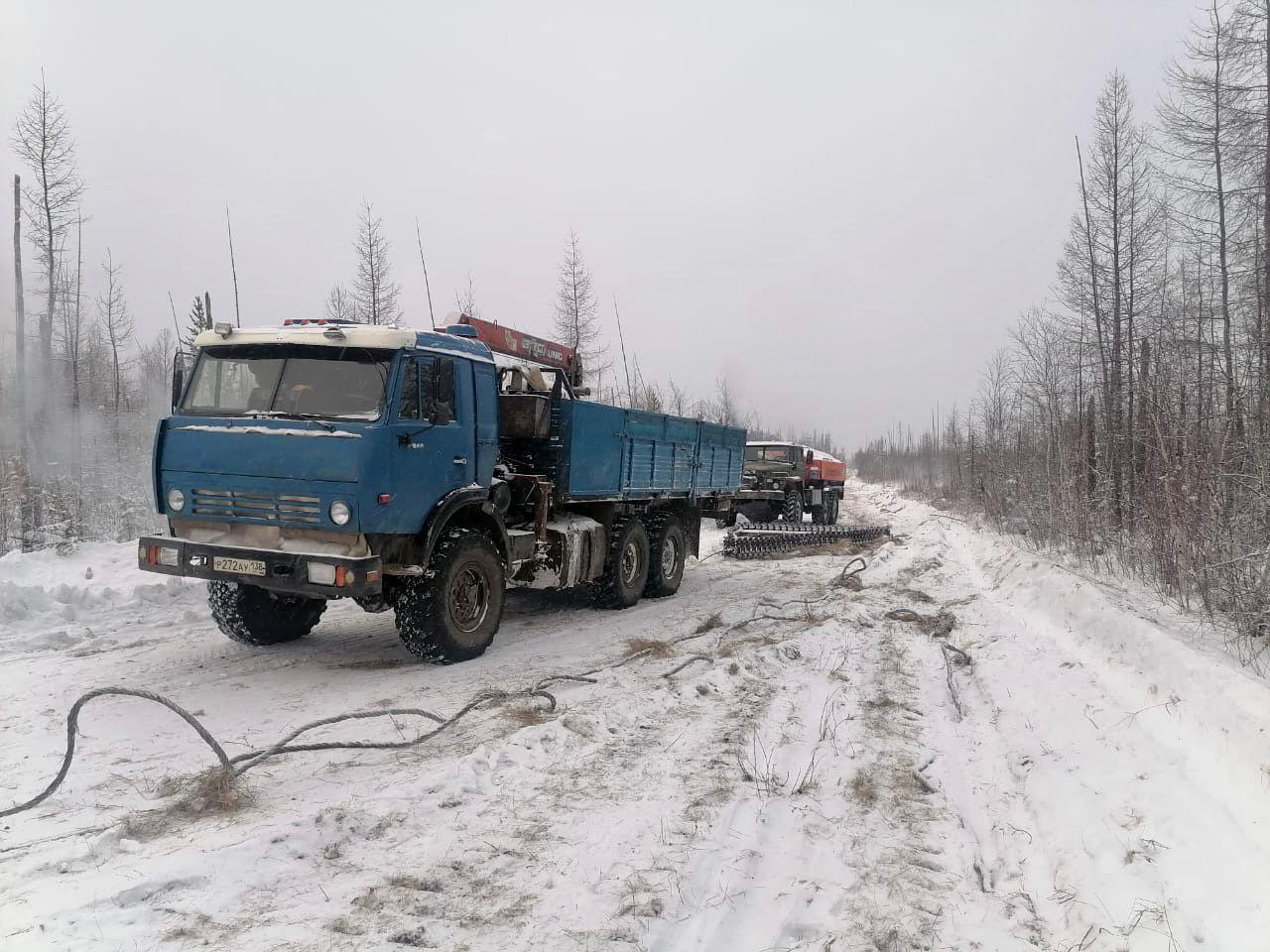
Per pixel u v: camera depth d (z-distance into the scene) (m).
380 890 3.17
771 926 3.10
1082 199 16.72
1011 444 21.97
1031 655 7.36
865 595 10.73
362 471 5.89
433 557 6.77
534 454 8.66
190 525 6.54
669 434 11.06
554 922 3.00
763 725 5.46
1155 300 15.77
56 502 17.66
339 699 5.84
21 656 6.84
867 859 3.75
